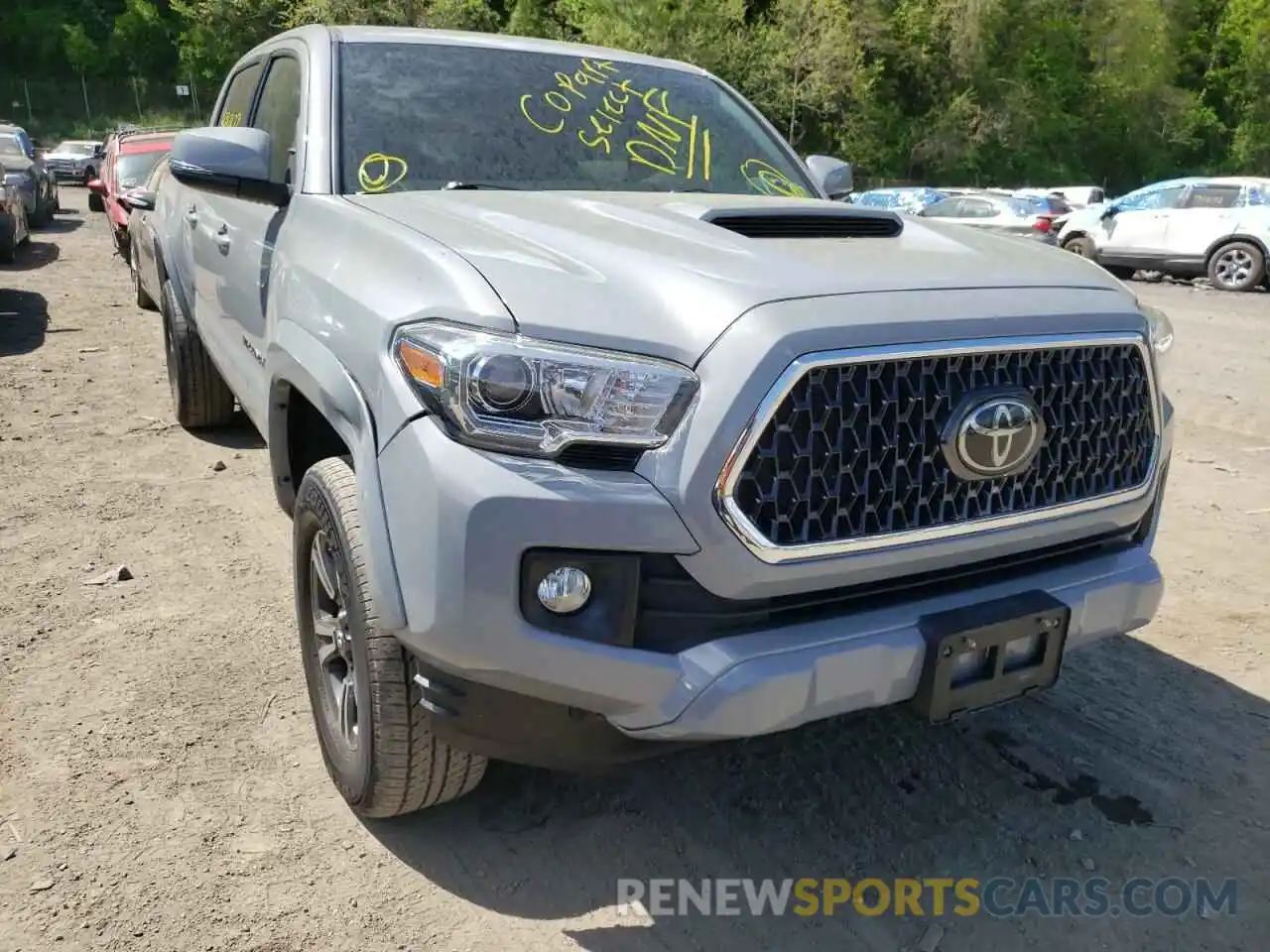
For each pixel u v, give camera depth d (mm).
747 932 2379
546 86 3625
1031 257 2611
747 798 2863
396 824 2697
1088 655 3730
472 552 1985
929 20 47125
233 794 2770
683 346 2002
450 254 2293
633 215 2590
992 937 2389
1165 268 17234
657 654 2037
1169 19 54250
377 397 2199
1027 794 2908
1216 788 2953
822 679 2061
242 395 3955
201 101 59500
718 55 37531
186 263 5180
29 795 2723
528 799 2824
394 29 3684
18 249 14312
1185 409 7590
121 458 5520
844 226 2703
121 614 3748
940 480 2143
